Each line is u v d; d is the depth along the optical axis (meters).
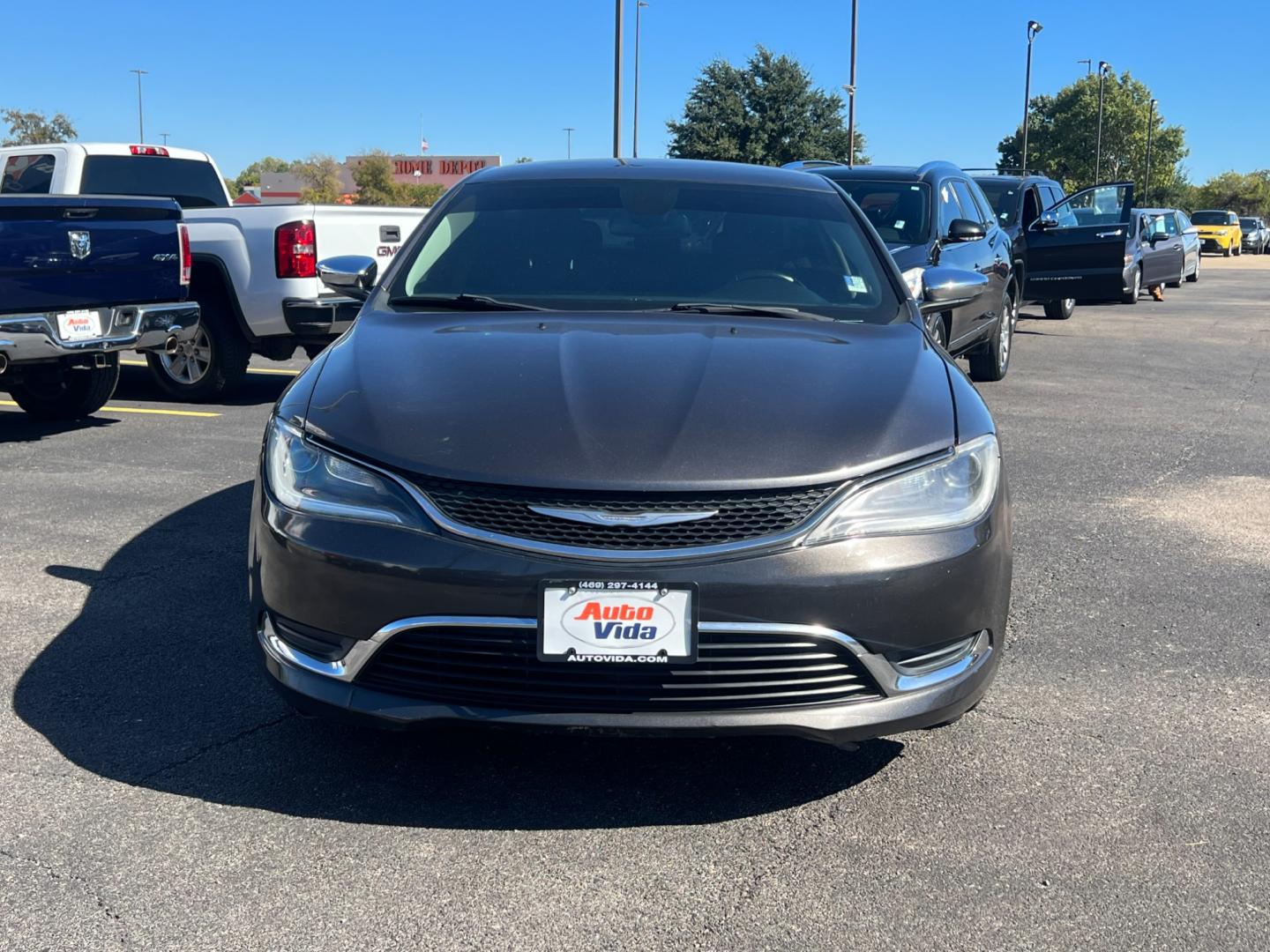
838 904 2.49
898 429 2.88
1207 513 5.80
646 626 2.61
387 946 2.33
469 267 3.98
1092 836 2.78
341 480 2.79
